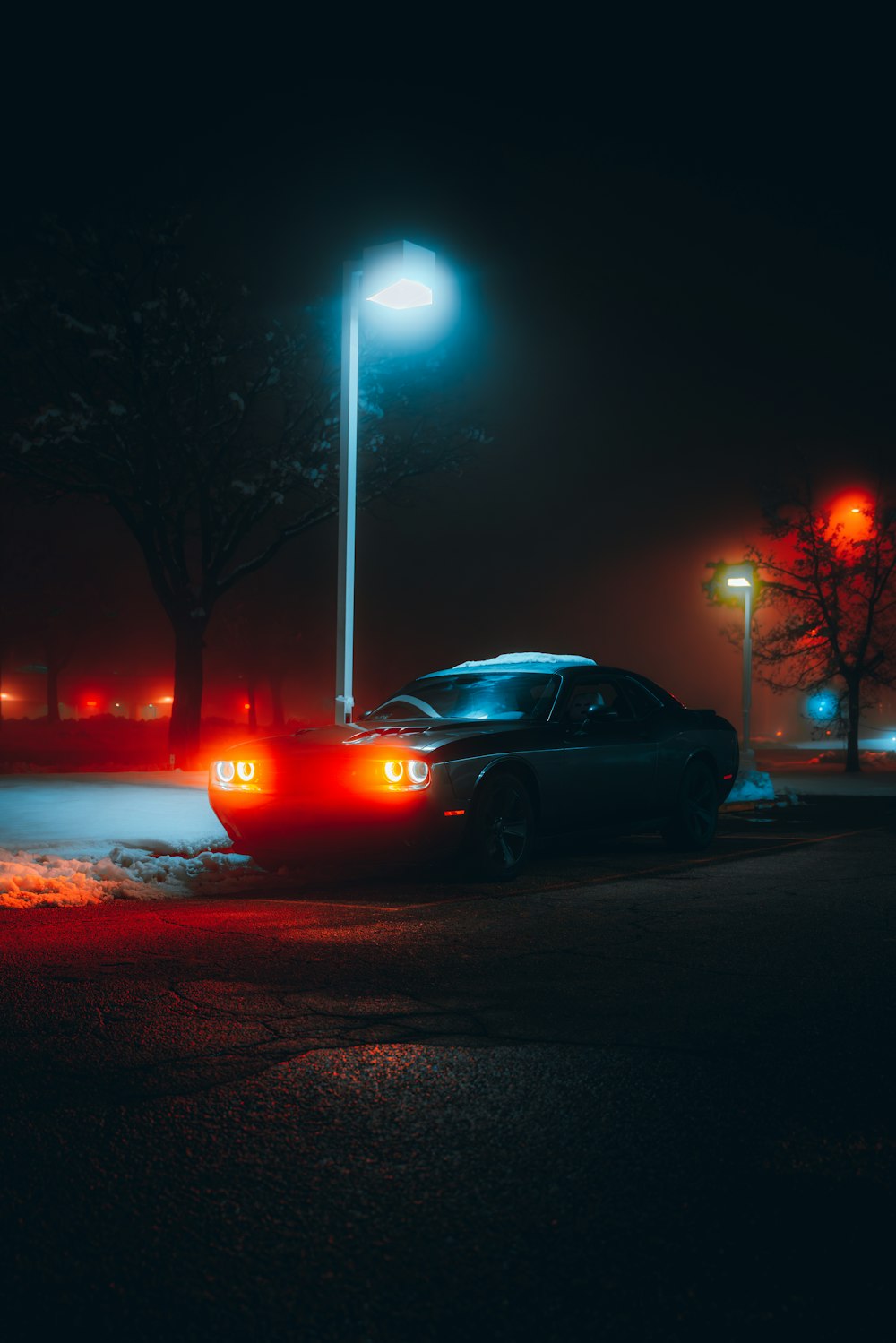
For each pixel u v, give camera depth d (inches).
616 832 398.6
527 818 356.5
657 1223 114.3
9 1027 183.5
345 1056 169.2
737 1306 98.7
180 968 227.6
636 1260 106.7
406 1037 179.9
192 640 874.1
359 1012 194.2
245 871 372.2
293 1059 167.6
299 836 343.6
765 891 333.4
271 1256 107.2
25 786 573.6
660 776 410.6
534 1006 199.8
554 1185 123.3
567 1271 104.5
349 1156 131.4
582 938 261.7
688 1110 147.3
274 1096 151.8
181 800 519.2
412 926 275.4
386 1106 148.3
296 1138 136.9
